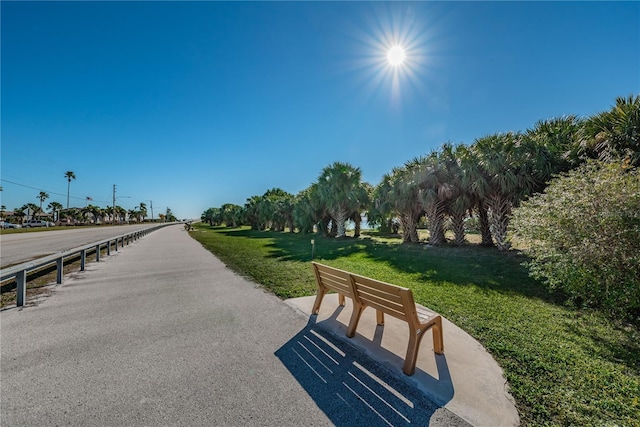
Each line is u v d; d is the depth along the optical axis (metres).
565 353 3.17
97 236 22.23
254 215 40.97
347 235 25.12
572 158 8.88
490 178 11.56
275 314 4.48
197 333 3.74
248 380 2.64
